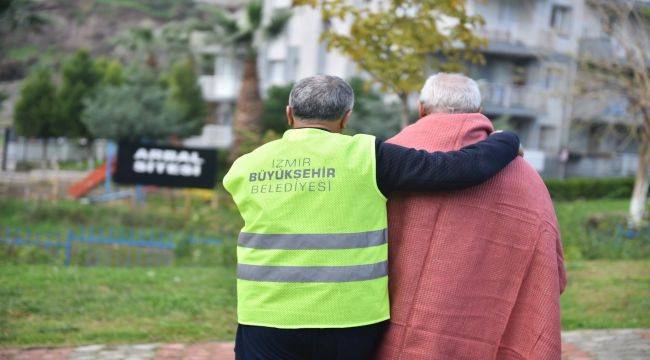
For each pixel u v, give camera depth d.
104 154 35.56
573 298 7.48
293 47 35.16
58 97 34.66
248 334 2.43
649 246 12.45
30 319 6.09
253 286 2.41
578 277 8.78
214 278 8.41
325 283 2.34
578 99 18.41
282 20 25.42
